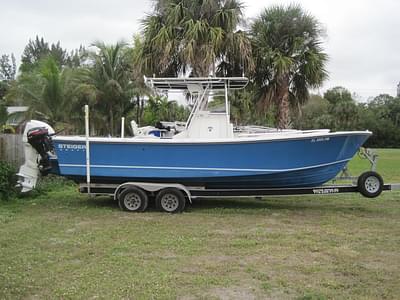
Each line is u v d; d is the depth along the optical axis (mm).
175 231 7664
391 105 70688
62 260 5922
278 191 9570
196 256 6156
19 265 5680
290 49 16141
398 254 6344
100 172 9766
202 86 10297
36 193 11531
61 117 20656
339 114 62719
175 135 10148
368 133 9555
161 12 14617
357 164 22984
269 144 9281
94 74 22969
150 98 24344
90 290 4812
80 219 8688
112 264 5738
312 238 7227
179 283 5055
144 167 9625
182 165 9508
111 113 23125
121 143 9602
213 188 9852
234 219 8805
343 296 4711
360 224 8398
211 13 14391
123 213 9367
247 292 4820
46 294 4719
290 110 17219
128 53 23125
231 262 5895
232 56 14625
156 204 9578
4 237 7117
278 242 6945
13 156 12469
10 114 20422
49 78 20031
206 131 10109
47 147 10320
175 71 14695
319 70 16125
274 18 16094
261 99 16875
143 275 5309
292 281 5168
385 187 9531
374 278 5293
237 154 9367
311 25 16188
